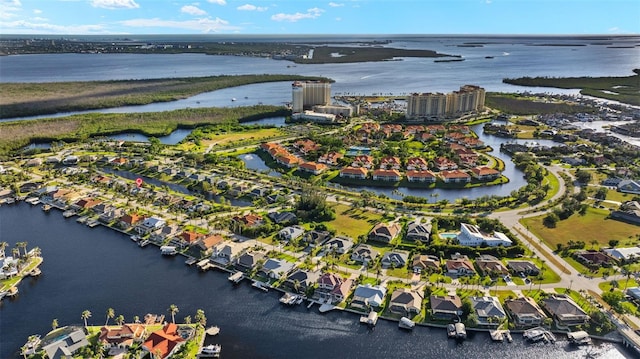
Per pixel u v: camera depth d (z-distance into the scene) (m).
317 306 159.50
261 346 140.25
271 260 181.62
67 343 135.62
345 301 160.38
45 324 150.25
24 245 192.50
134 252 198.62
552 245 198.00
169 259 192.50
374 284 168.75
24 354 134.00
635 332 141.62
